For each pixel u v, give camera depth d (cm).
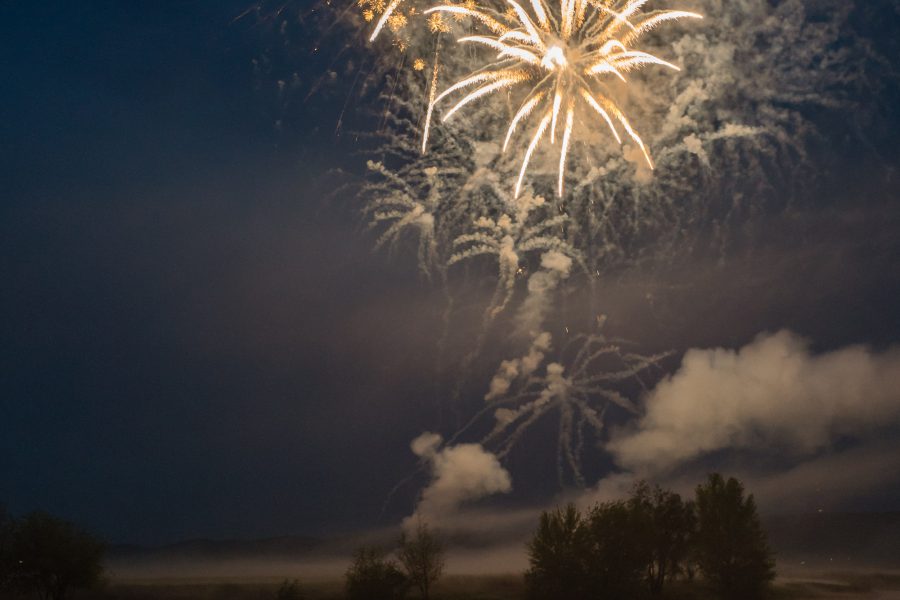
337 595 6112
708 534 5375
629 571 5094
